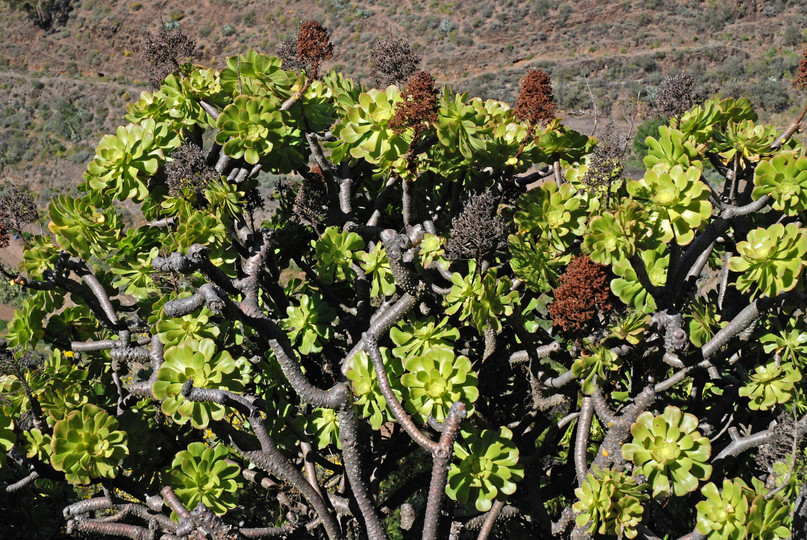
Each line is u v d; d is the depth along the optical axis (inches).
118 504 164.4
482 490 157.9
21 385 169.6
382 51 193.5
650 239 153.7
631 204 143.3
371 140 168.4
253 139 175.5
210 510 147.7
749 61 1453.0
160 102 189.2
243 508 215.9
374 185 215.0
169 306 140.9
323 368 197.6
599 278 145.2
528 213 177.9
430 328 160.7
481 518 177.0
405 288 158.7
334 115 203.5
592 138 194.1
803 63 159.2
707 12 1562.5
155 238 187.2
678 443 146.1
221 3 1820.9
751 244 141.2
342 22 1715.1
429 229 180.5
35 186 1366.9
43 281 177.5
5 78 1668.3
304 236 212.2
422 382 151.0
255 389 197.0
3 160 1425.9
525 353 178.5
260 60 186.9
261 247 164.4
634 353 164.1
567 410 201.6
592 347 152.0
